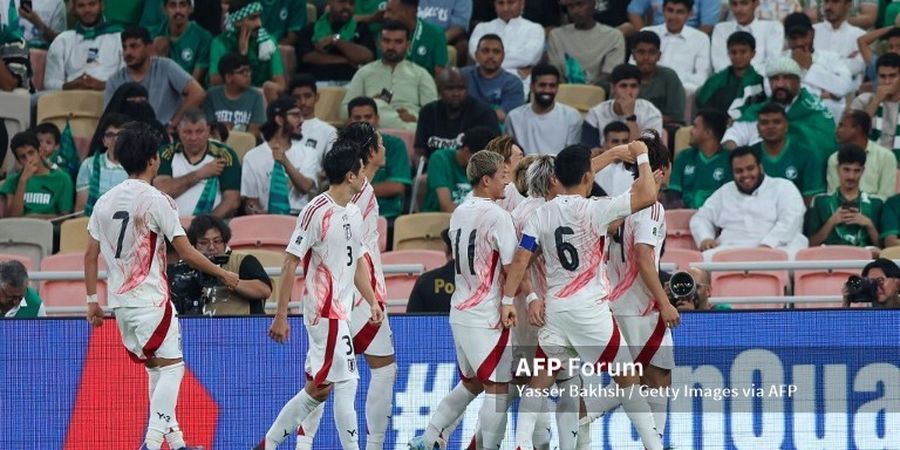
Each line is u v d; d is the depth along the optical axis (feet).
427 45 194.08
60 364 123.65
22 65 192.65
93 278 115.65
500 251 116.26
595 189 157.99
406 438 123.34
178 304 127.54
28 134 173.06
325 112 191.62
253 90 186.39
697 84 194.59
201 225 129.49
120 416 123.44
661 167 119.14
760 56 195.62
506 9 198.18
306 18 204.13
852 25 202.90
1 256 160.97
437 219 164.66
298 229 114.62
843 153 164.45
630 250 118.73
